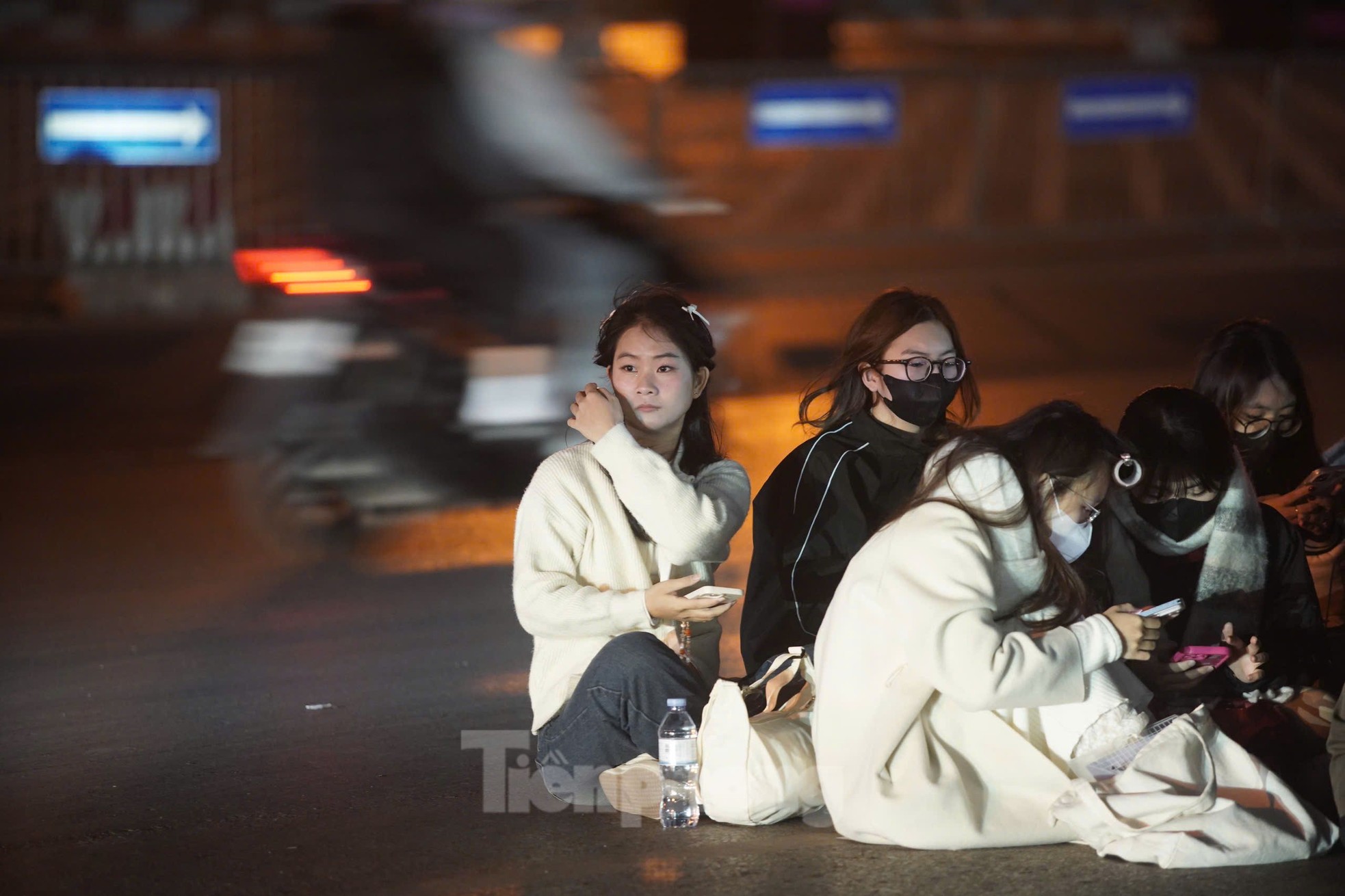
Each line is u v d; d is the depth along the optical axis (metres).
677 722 12.25
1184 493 12.66
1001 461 11.45
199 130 36.69
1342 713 12.16
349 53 27.50
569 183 25.53
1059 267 38.88
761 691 12.62
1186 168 44.56
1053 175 44.97
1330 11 56.84
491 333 23.72
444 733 15.05
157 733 15.10
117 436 27.50
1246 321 14.59
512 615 19.02
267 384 24.03
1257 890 10.91
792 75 40.69
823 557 13.08
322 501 23.55
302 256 23.81
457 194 24.39
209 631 18.36
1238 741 12.66
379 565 20.98
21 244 37.12
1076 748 11.73
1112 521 12.79
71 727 15.29
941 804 11.49
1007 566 11.44
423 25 32.28
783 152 42.88
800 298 35.31
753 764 12.04
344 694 16.27
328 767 14.12
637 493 12.55
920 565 11.32
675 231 26.91
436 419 23.62
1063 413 11.57
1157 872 11.20
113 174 36.91
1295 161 43.72
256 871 11.77
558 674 12.79
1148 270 38.81
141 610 19.09
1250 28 56.19
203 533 22.31
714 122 41.38
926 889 10.97
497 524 22.70
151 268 36.84
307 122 26.09
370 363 23.55
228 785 13.70
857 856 11.56
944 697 11.76
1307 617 13.05
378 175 24.34
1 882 11.68
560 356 24.02
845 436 13.17
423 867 11.72
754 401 29.22
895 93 41.84
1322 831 11.52
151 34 62.88
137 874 11.78
